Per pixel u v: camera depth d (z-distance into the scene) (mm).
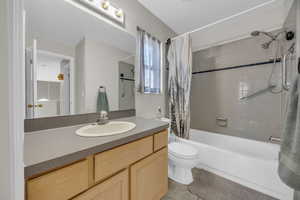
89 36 1311
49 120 1059
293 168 779
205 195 1367
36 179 530
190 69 2000
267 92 1930
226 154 1642
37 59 1023
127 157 897
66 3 1153
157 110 2131
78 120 1230
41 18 1037
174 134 2096
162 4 1783
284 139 872
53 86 1104
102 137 849
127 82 1664
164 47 2260
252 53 2039
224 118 2334
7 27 352
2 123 355
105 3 1383
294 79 870
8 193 364
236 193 1392
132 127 1094
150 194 1104
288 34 1500
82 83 1270
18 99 368
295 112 839
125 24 1605
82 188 676
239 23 2100
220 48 2354
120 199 867
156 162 1159
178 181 1581
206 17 2049
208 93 2516
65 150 648
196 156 1504
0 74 351
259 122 2000
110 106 1488
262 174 1397
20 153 376
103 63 1425
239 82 2170
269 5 1717
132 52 1708
